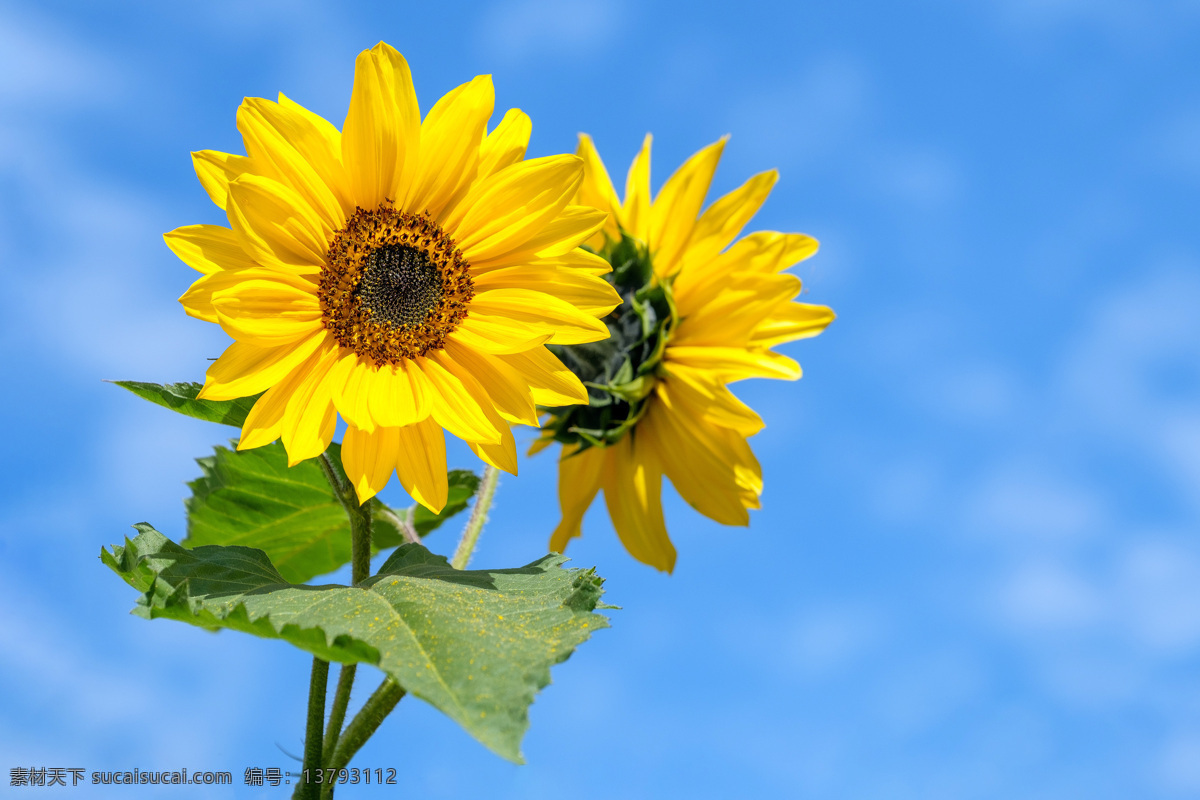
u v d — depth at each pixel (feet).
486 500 3.69
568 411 3.82
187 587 3.13
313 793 3.23
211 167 3.26
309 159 3.31
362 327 3.34
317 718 3.24
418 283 3.37
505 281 3.42
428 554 3.33
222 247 3.27
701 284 3.81
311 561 3.77
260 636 3.08
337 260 3.34
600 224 3.40
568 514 3.95
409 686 2.99
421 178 3.38
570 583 3.19
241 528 3.66
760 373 3.74
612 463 3.89
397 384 3.34
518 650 3.05
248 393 3.25
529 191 3.39
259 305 3.27
